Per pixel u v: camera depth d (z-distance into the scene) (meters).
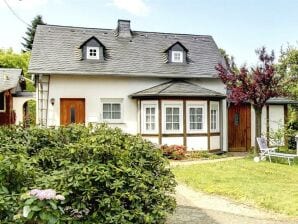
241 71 16.62
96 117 18.77
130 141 5.50
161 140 18.12
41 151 5.60
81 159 4.88
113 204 4.62
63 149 5.25
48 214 3.97
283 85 16.67
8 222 4.09
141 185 4.76
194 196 9.34
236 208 8.13
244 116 20.86
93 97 18.80
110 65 19.23
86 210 4.72
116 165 4.88
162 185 5.20
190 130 18.62
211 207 8.22
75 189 4.57
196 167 13.94
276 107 21.41
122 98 19.19
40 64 18.19
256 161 15.61
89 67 18.73
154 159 5.51
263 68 16.28
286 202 8.40
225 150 20.34
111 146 4.97
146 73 19.28
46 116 18.27
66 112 18.45
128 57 20.17
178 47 20.78
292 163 15.24
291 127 21.78
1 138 6.25
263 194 9.20
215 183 10.73
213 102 19.30
